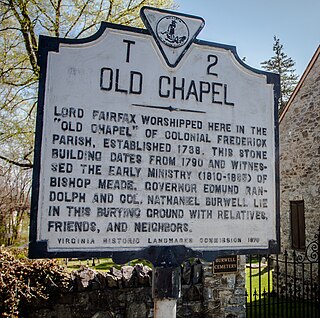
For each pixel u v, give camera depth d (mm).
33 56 10023
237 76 4328
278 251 4176
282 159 12094
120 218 3736
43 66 3723
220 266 6492
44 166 3609
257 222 4160
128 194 3783
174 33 4129
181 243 3877
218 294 6441
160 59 4059
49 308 5543
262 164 4270
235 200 4109
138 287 5996
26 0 9578
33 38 10039
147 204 3828
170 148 3965
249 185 4184
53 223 3568
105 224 3691
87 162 3715
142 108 3934
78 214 3633
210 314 6355
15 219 17250
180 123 4035
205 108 4145
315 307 8516
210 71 4215
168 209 3879
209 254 3945
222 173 4102
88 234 3637
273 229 4203
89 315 5695
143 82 3971
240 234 4082
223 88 4242
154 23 4070
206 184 4035
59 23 10211
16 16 9594
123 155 3818
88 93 3805
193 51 4184
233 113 4242
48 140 3650
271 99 4430
